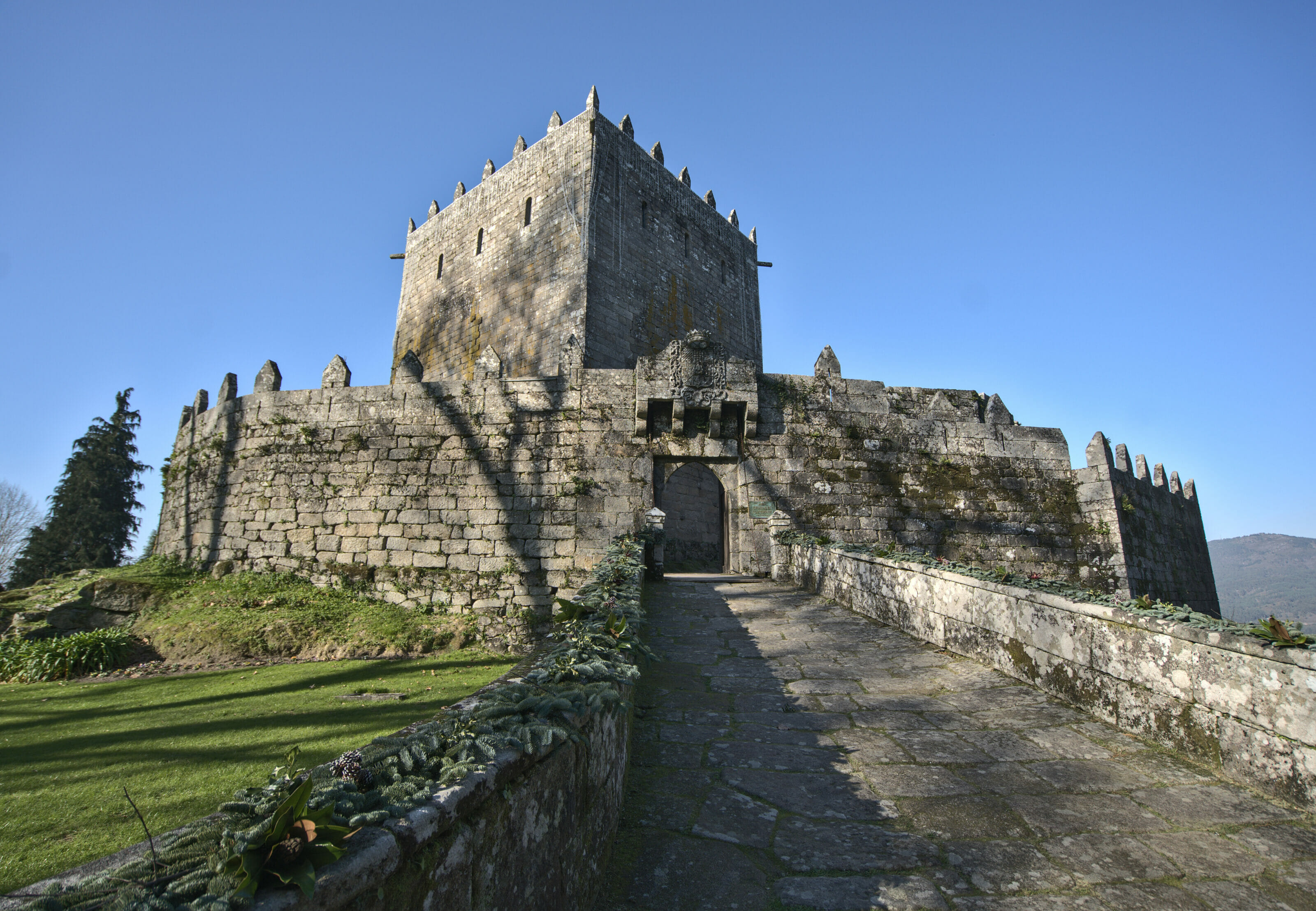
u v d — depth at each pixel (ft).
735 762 16.94
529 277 87.66
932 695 22.53
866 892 11.39
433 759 8.04
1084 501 63.41
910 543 59.41
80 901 5.22
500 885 7.95
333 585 56.13
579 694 11.24
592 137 85.25
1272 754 14.79
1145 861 12.34
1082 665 20.68
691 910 10.90
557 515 55.42
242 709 33.71
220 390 65.16
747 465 58.39
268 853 5.58
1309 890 11.42
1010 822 13.82
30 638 48.78
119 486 117.91
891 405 62.80
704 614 37.40
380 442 58.70
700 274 100.12
